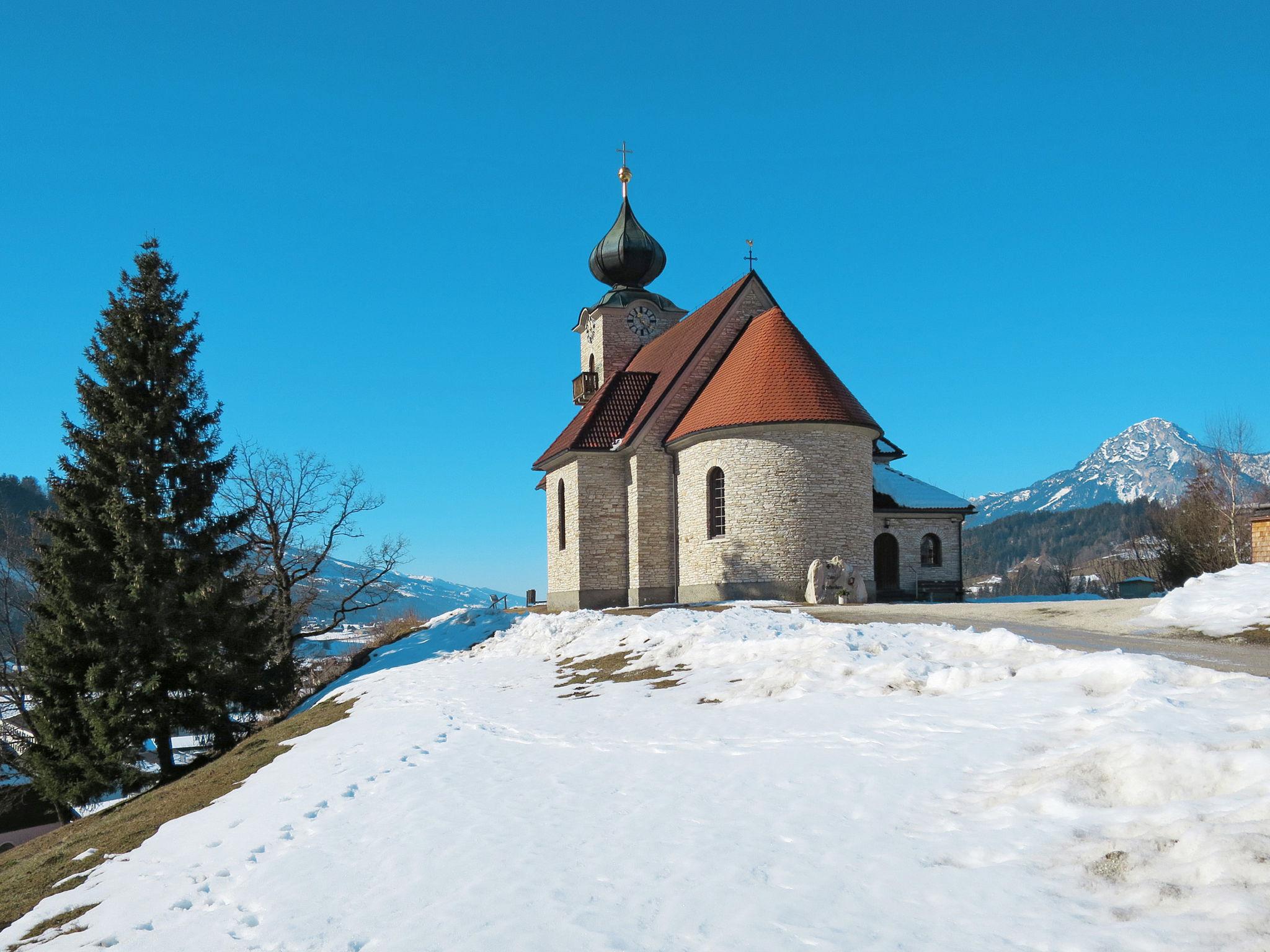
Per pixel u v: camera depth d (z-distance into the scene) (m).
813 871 7.64
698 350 39.75
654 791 10.73
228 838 13.01
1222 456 51.19
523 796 11.55
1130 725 9.28
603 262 51.94
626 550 41.25
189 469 30.95
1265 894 5.71
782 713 13.42
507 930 7.30
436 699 22.08
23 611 43.12
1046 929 6.04
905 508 40.16
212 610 29.86
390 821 11.50
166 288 32.91
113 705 28.84
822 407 33.88
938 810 8.66
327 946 7.78
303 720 26.14
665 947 6.64
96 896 11.94
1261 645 16.34
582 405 50.94
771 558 33.81
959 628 18.56
